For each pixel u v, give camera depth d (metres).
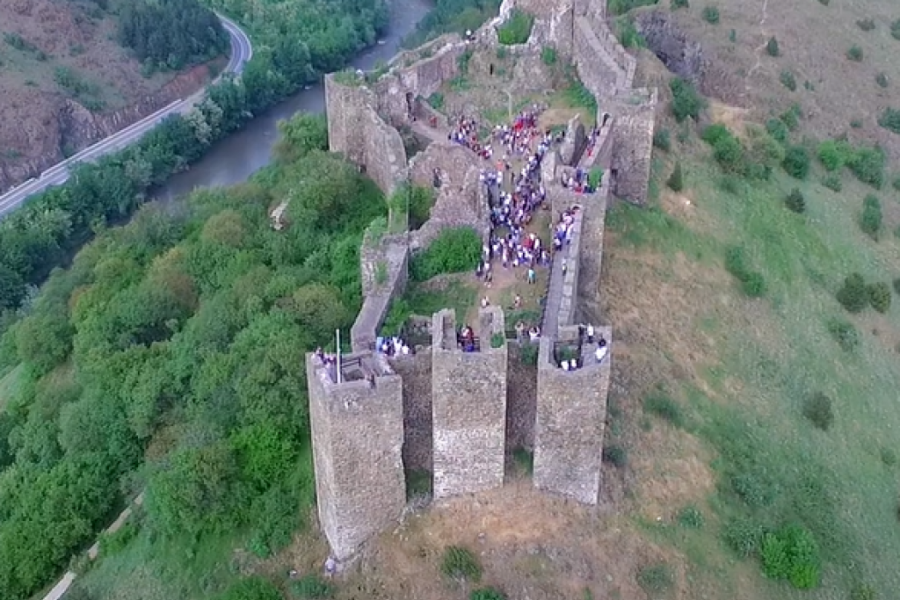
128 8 196.00
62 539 77.44
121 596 70.12
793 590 68.50
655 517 66.44
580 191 78.62
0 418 95.56
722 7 159.50
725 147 112.75
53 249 140.25
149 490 73.62
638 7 152.00
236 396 75.69
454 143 92.75
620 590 61.09
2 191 160.12
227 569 66.88
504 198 83.81
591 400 58.72
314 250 93.44
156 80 189.12
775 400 87.00
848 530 78.75
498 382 58.09
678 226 97.88
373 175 98.69
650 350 81.31
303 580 62.31
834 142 135.88
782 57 154.00
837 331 101.12
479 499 62.12
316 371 58.38
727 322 91.94
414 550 61.09
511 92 107.31
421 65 104.50
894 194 135.75
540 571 60.09
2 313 127.81
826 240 112.88
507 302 73.00
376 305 70.56
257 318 82.25
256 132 174.38
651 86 115.38
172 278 96.44
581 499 63.12
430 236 77.50
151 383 83.94
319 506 65.06
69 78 179.25
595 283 81.50
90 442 83.44
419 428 62.09
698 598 63.62
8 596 76.06
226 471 70.00
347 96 98.25
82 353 93.00
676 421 75.25
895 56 165.12
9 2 188.75
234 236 97.88
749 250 102.62
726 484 72.94
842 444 88.38
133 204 151.00
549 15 111.75
